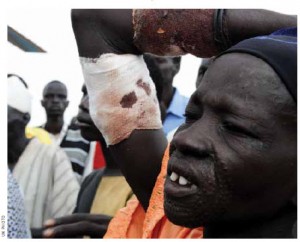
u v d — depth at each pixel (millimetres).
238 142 958
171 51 1326
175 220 989
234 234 1030
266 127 955
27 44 2904
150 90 1366
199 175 964
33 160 2875
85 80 1367
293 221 1007
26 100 2920
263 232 1010
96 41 1339
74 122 3188
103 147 2297
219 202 964
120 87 1327
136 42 1333
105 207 2191
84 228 2064
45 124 3930
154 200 1290
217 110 984
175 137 996
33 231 2314
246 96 964
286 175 969
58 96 3893
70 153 3090
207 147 964
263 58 981
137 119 1342
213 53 1293
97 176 2334
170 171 1017
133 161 1351
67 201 2781
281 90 965
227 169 952
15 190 1849
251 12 1240
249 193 964
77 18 1362
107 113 1333
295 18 1235
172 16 1289
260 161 952
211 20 1263
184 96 2520
